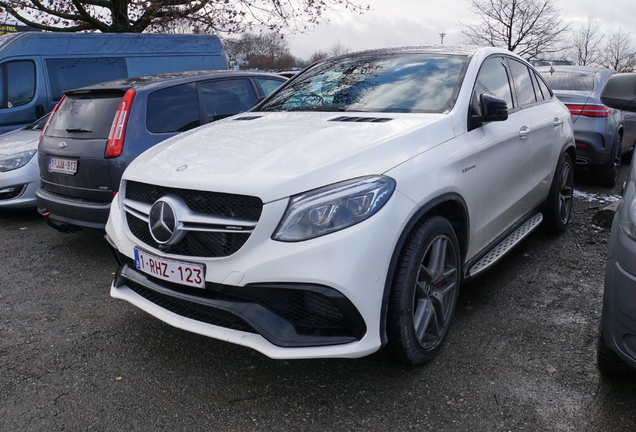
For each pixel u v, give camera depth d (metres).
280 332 2.28
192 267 2.40
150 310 2.66
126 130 4.13
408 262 2.42
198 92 4.90
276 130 2.91
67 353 2.98
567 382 2.56
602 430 2.22
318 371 2.73
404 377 2.64
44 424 2.35
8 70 7.98
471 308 3.40
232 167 2.45
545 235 4.86
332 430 2.27
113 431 2.30
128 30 13.82
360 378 2.65
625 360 2.13
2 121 7.87
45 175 4.55
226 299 2.36
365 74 3.65
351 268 2.20
